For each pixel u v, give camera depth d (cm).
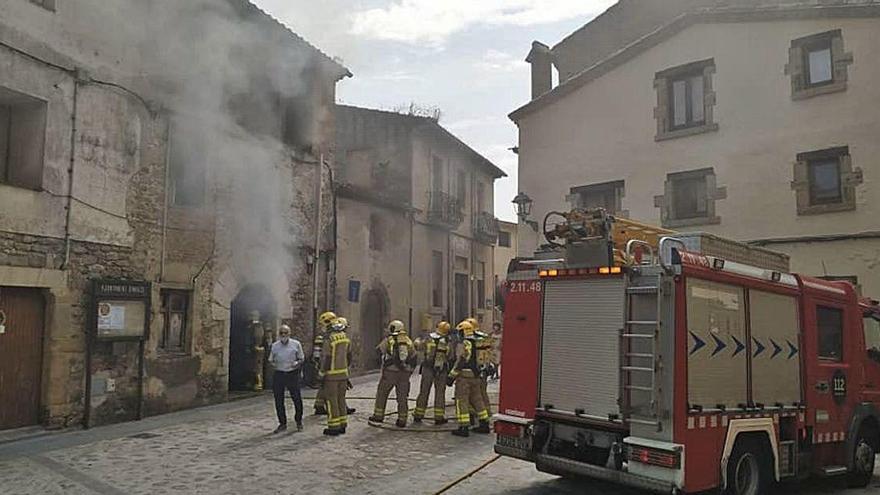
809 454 783
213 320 1354
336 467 832
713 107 1606
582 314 698
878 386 920
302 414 1137
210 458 865
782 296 770
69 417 1045
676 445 609
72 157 1057
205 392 1326
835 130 1450
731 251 741
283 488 731
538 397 722
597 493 754
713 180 1589
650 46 1705
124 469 802
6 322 973
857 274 1401
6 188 957
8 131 1033
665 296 636
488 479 805
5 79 960
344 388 1054
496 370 1934
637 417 636
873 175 1400
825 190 1472
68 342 1045
